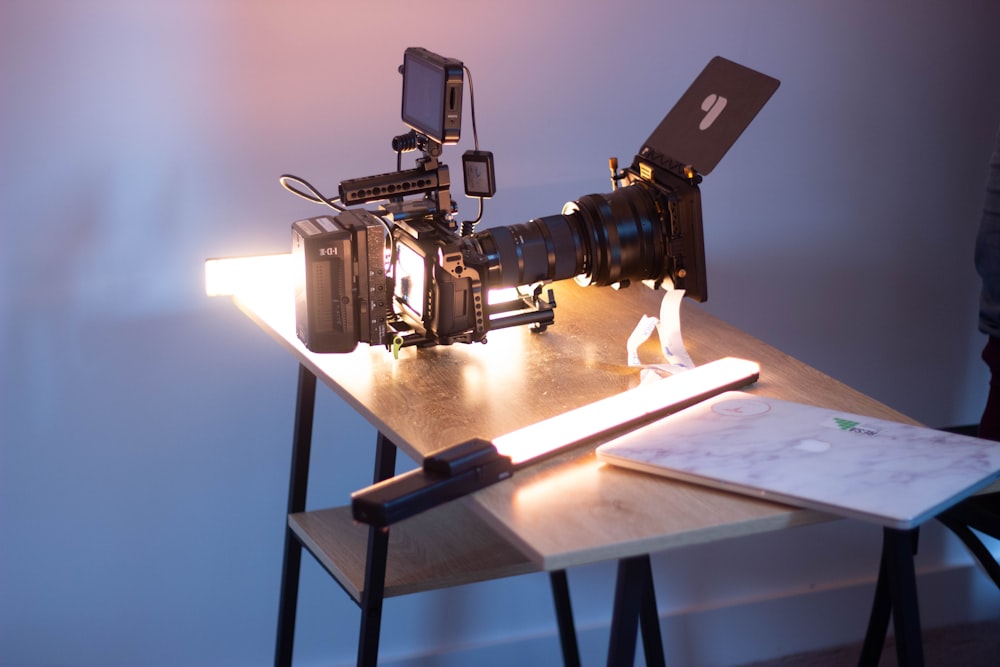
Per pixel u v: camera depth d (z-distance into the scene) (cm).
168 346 193
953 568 252
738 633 238
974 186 230
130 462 196
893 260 229
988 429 169
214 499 202
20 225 182
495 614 222
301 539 169
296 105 189
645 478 115
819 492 106
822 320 228
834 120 217
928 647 244
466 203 201
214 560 205
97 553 199
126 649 204
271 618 211
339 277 144
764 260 221
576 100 201
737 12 206
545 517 106
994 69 224
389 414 132
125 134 183
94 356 190
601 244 156
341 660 216
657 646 174
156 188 186
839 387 141
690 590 234
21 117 178
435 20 191
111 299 189
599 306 170
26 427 190
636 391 134
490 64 195
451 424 129
